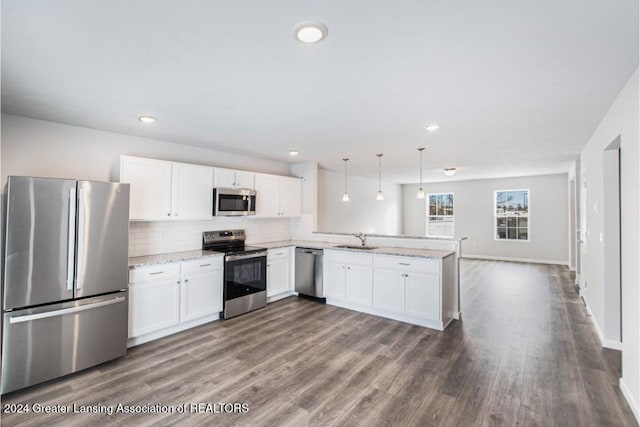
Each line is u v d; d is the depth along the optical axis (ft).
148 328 10.79
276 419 6.87
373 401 7.51
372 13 4.90
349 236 16.76
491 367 9.12
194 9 4.79
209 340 11.07
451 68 6.83
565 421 6.76
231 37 5.61
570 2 4.63
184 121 10.66
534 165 20.97
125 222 9.89
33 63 6.58
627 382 7.56
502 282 19.95
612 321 10.37
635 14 4.90
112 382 8.40
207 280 12.63
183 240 13.83
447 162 19.65
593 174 12.37
